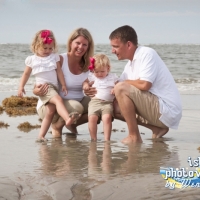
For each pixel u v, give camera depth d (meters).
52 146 5.15
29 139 5.60
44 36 5.72
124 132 6.32
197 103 9.87
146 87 5.40
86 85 5.75
